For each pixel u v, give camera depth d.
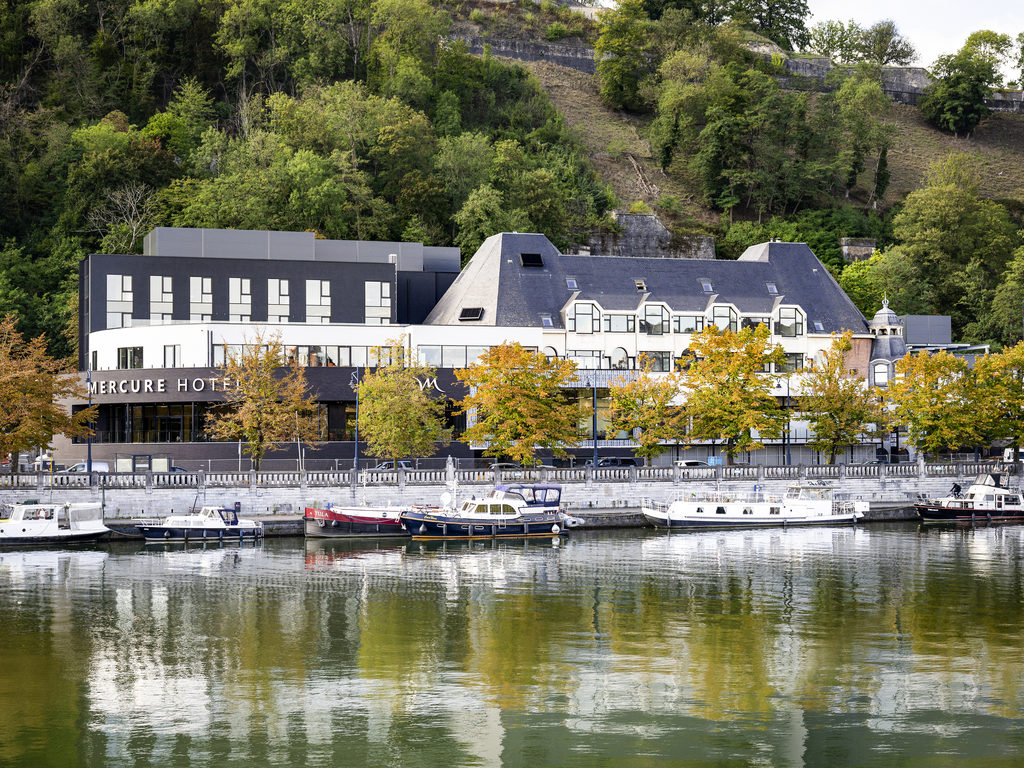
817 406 118.06
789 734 44.38
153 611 65.31
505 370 106.00
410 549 89.31
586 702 48.28
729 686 50.56
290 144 180.50
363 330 119.81
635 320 125.50
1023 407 120.44
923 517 109.88
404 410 104.19
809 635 59.75
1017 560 84.25
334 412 116.50
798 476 110.88
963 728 45.03
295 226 162.75
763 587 72.94
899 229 195.12
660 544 93.06
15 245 164.25
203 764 41.53
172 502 93.88
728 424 112.31
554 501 101.31
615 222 193.12
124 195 164.12
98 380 117.56
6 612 65.00
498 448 108.31
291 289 128.38
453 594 70.44
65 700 48.66
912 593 71.12
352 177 170.12
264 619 63.34
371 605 67.06
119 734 44.53
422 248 143.88
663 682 51.16
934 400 117.81
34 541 88.06
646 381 113.06
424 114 195.38
